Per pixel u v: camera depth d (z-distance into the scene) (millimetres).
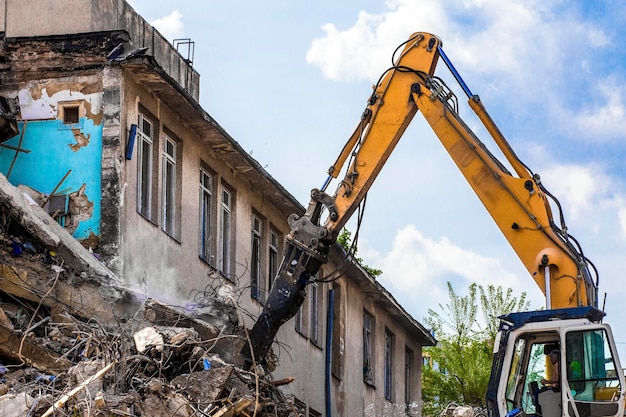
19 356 16125
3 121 21672
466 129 21641
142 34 26906
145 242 22734
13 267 17875
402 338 40500
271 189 28969
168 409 15523
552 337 19469
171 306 19938
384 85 22281
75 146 22156
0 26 23844
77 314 18391
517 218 20969
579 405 18750
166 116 24094
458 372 46719
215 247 26406
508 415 19266
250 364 21594
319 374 31734
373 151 22156
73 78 22438
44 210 21531
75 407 14641
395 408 38562
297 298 21984
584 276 20375
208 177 26594
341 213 22016
